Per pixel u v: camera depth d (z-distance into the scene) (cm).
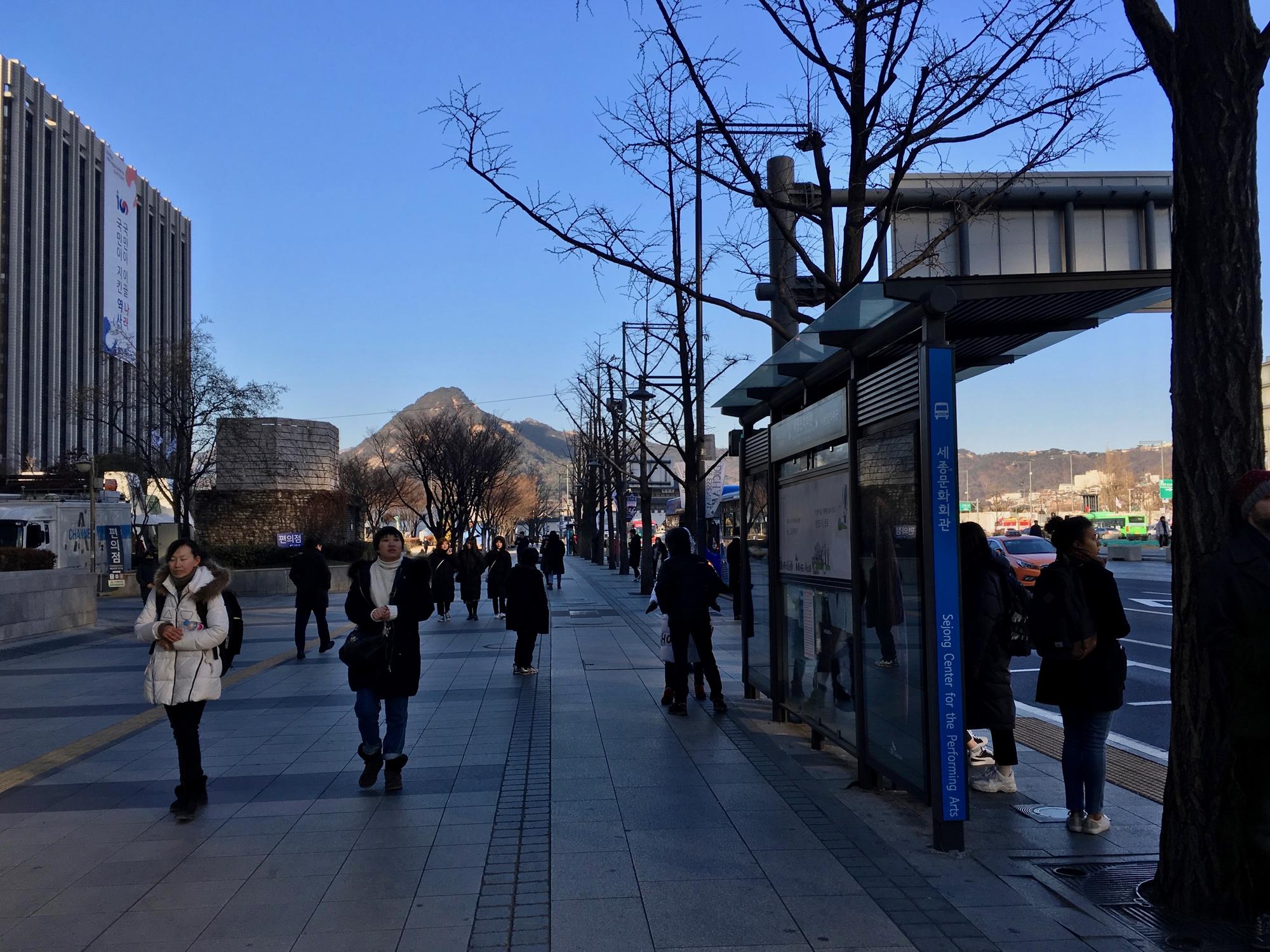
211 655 633
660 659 1401
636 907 453
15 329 7788
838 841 545
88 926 443
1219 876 428
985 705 638
